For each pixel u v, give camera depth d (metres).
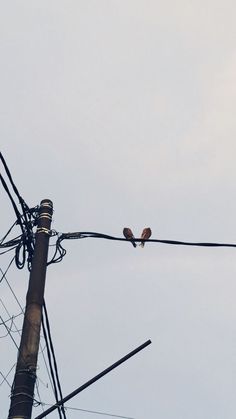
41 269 11.59
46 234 12.12
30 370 10.40
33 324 10.87
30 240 12.44
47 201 12.56
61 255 12.30
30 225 12.44
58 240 12.35
